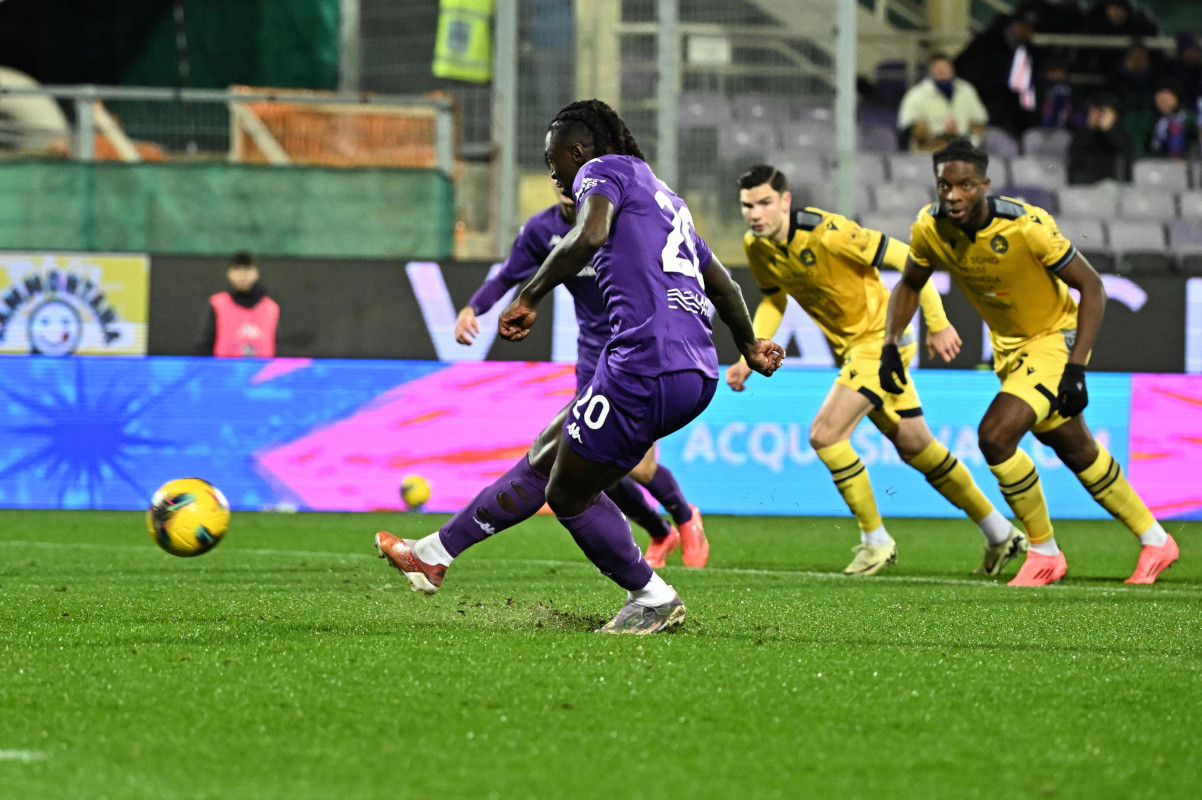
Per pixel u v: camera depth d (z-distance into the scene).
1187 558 27.34
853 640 14.52
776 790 8.58
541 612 16.78
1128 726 10.45
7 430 36.88
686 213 13.96
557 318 36.94
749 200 23.56
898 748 9.68
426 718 10.38
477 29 45.06
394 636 14.23
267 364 37.03
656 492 24.97
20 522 33.62
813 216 23.55
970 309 36.06
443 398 37.03
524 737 9.83
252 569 22.53
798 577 22.45
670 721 10.37
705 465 36.88
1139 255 42.44
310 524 33.38
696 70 42.28
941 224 21.59
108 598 18.08
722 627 15.46
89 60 52.31
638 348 13.27
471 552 27.39
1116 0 53.47
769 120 42.16
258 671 12.14
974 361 36.09
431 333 37.00
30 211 38.53
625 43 41.69
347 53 46.94
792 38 42.12
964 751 9.62
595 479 13.80
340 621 15.64
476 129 43.91
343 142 41.91
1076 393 20.92
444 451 37.03
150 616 16.09
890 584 21.33
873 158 48.81
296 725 10.15
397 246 38.97
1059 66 52.75
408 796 8.37
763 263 24.45
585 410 13.52
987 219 21.16
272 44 50.84
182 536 18.27
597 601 18.22
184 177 38.69
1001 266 21.38
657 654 13.11
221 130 43.59
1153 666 13.10
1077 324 21.23
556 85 41.78
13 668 12.30
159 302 36.91
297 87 50.84
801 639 14.50
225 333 36.88
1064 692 11.71
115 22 52.03
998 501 36.28
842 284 23.67
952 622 16.30
